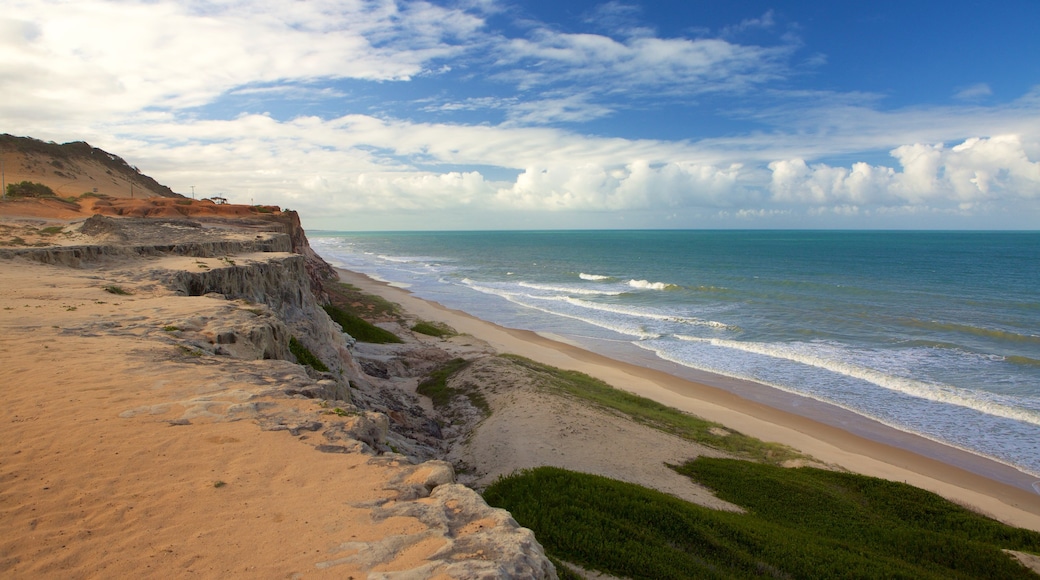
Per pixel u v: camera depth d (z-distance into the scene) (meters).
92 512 5.64
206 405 8.61
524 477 16.25
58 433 7.23
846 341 43.38
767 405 29.95
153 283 19.20
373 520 5.89
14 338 11.12
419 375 31.98
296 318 26.58
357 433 8.29
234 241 35.62
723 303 62.16
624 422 23.39
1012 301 61.75
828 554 13.17
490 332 46.94
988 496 20.58
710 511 15.19
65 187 87.50
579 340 44.88
